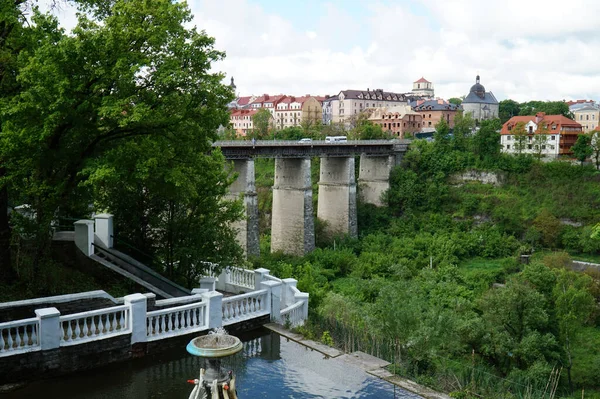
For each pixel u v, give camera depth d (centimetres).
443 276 6850
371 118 16212
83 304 1955
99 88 1998
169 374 1659
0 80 2216
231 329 1998
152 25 2136
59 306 1905
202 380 1123
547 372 3506
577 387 4272
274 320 2136
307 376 1650
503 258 8056
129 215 2784
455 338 2841
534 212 8812
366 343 1942
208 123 2353
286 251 7950
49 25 2073
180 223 2739
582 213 8556
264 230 9612
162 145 2189
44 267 2234
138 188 2742
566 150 11256
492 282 7094
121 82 1961
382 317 2455
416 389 1581
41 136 1902
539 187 9262
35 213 2319
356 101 19025
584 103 19075
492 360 3781
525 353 3666
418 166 10056
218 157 2953
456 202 9519
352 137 12194
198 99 2294
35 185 2086
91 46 1977
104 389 1545
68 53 1933
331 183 8825
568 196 8894
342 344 1941
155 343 1808
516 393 1802
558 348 4334
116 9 2133
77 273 2362
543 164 9519
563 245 8388
